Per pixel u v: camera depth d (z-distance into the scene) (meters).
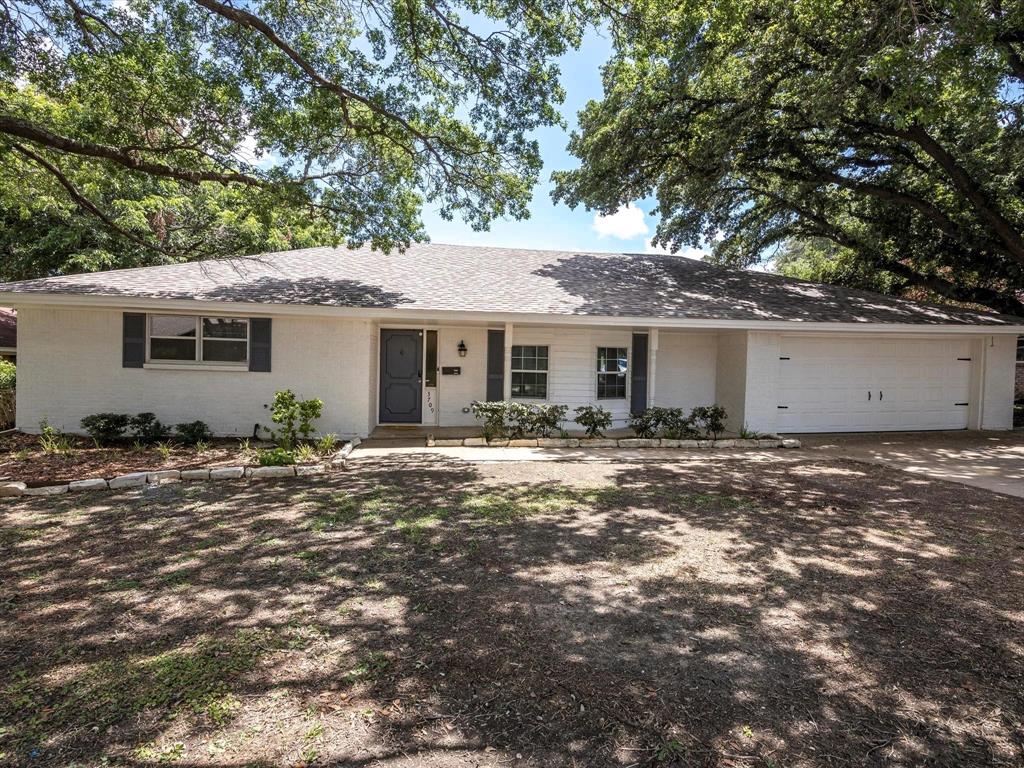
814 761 1.97
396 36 8.41
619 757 1.98
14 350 14.81
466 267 11.86
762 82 10.63
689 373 11.81
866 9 8.16
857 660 2.67
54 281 9.00
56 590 3.36
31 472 6.61
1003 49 7.51
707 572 3.78
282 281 9.89
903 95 7.44
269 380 9.41
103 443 8.54
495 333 11.01
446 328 11.02
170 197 15.93
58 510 5.09
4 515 4.92
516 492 5.98
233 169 9.35
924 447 9.62
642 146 12.05
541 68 8.47
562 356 11.14
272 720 2.15
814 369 11.31
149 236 16.53
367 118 9.40
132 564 3.79
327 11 8.45
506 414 9.49
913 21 7.36
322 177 9.81
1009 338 11.77
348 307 8.92
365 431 9.61
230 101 8.20
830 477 7.01
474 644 2.77
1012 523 5.04
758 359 10.62
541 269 12.16
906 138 11.16
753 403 10.64
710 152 11.53
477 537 4.45
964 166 11.43
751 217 16.19
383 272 11.00
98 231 15.61
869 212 14.91
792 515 5.23
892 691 2.41
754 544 4.37
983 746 2.07
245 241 16.84
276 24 7.96
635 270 12.77
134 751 1.97
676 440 9.47
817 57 10.00
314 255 11.91
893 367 11.60
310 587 3.45
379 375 10.95
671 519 5.04
